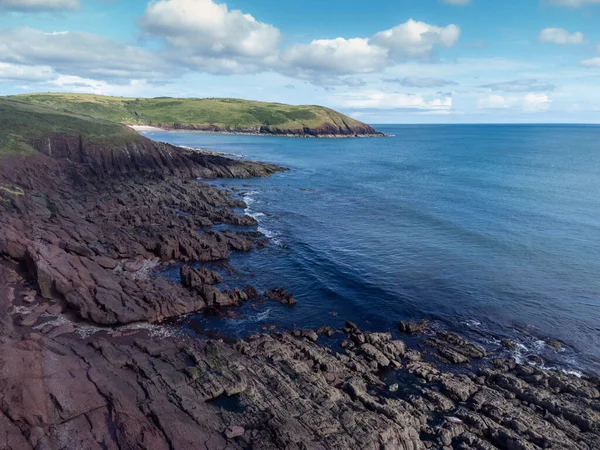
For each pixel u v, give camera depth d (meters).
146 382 28.34
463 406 31.06
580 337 40.91
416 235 69.25
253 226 72.75
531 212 83.25
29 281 44.81
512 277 53.25
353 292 49.47
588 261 58.12
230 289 48.88
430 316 44.62
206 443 23.44
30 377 25.12
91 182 87.69
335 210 85.44
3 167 76.12
